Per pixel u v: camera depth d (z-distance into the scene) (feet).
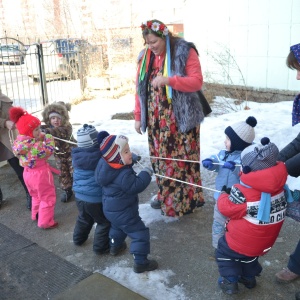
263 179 7.99
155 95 12.34
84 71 38.81
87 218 11.64
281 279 9.82
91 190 10.92
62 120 15.15
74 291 9.74
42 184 13.08
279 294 9.50
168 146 12.49
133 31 44.96
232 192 8.52
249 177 8.12
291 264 9.50
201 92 12.68
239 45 30.40
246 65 30.30
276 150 8.16
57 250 12.09
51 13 72.49
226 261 9.08
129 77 39.17
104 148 10.02
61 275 10.70
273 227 8.46
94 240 11.55
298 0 26.03
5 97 14.78
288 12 26.78
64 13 66.03
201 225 13.00
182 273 10.50
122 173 10.08
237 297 9.46
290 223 12.78
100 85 37.93
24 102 35.04
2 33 85.30
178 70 11.54
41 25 79.36
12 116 13.00
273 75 28.76
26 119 12.76
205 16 32.14
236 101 29.63
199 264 10.87
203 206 14.29
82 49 38.86
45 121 15.29
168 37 11.76
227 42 31.17
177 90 11.74
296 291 9.59
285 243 11.68
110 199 10.30
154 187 16.25
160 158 12.30
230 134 9.99
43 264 11.28
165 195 13.00
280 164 8.25
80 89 37.47
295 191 8.83
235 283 9.18
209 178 16.31
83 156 10.79
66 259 11.53
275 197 8.32
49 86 39.63
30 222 14.10
